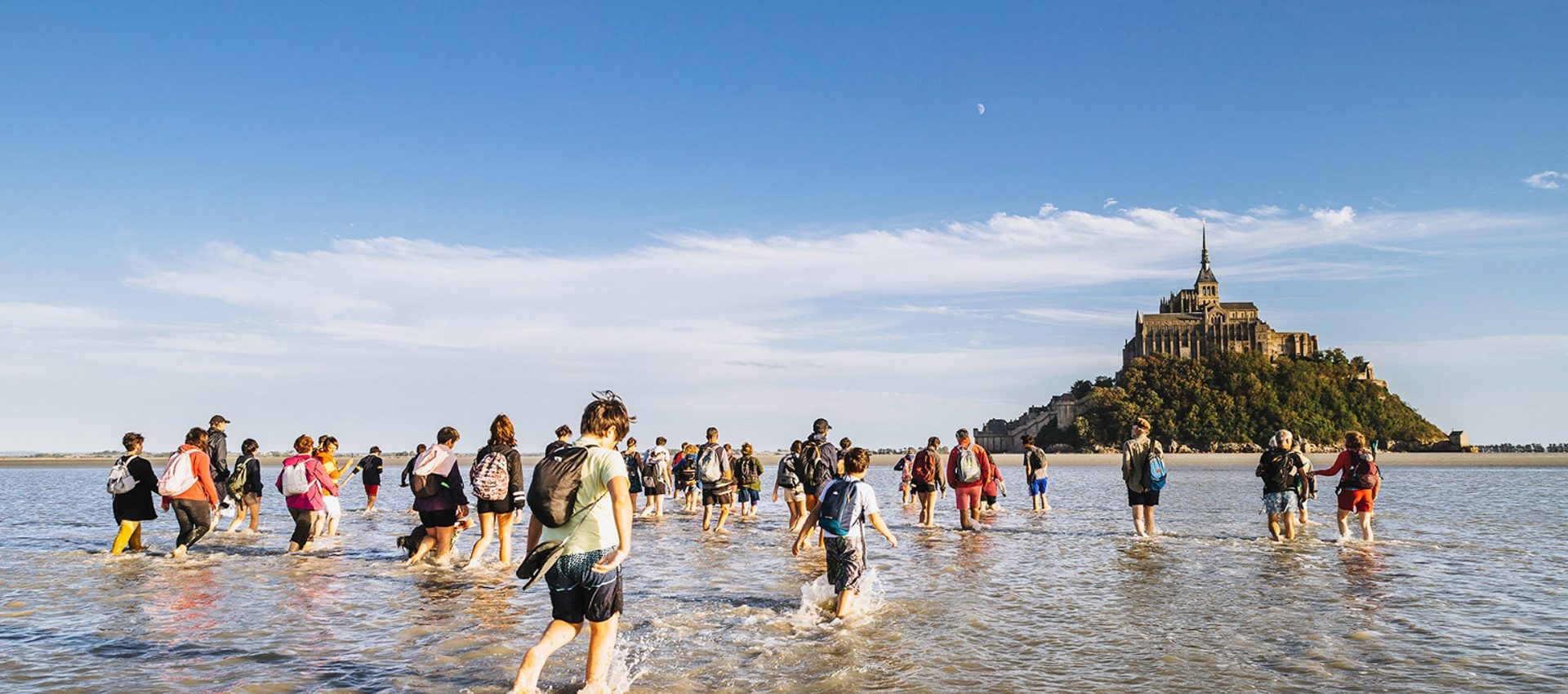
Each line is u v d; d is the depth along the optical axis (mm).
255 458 22047
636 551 18016
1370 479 18641
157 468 128625
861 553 11227
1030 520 25219
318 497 17891
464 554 17203
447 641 9648
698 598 12414
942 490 25031
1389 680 8055
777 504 36719
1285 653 9039
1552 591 12594
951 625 10461
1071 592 12672
